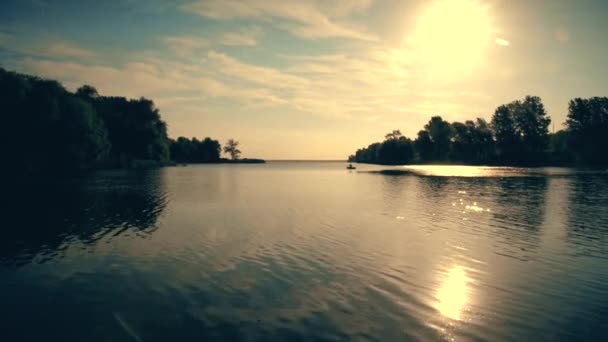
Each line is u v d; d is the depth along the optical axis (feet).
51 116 241.76
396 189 172.65
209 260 53.88
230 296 40.45
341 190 168.14
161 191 155.74
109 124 377.91
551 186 178.50
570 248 60.85
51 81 256.73
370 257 55.36
